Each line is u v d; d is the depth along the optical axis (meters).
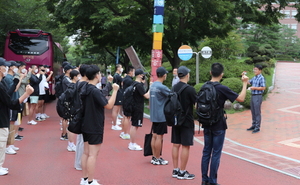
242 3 18.47
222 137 4.97
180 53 12.16
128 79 8.44
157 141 6.35
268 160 6.84
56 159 6.71
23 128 10.08
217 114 4.91
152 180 5.52
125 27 18.33
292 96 15.78
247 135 9.26
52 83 17.19
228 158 7.04
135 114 7.49
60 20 18.11
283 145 8.10
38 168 6.08
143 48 19.66
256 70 9.41
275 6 21.22
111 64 33.34
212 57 22.41
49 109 15.41
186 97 5.35
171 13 16.02
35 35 16.50
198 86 12.12
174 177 5.67
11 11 19.58
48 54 16.52
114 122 10.19
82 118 4.82
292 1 18.95
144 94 7.39
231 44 22.62
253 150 7.71
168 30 18.77
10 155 6.97
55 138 8.75
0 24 20.05
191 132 5.43
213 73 5.03
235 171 6.11
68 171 5.92
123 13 17.34
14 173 5.77
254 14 18.78
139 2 17.25
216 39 22.08
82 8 16.09
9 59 16.20
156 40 12.48
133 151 7.52
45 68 11.38
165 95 6.14
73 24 18.06
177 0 15.84
